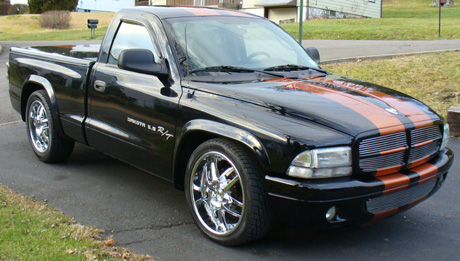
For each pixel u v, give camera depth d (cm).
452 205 459
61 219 393
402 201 351
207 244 366
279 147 322
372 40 1845
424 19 2714
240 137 339
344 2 3033
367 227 407
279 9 2930
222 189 359
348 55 1331
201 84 389
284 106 346
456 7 3934
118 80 444
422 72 1005
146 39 443
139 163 436
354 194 319
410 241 382
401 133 345
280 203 325
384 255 358
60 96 517
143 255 340
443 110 778
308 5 2797
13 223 377
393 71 1034
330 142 317
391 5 4325
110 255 335
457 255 361
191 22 449
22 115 591
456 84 903
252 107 354
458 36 1830
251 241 355
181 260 339
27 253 329
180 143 384
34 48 605
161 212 428
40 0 4656
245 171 337
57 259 322
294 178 319
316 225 323
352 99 371
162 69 406
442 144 396
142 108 416
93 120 478
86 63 486
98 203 444
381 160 337
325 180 317
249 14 518
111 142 457
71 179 507
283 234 387
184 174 408
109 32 484
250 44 458
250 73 423
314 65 484
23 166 545
